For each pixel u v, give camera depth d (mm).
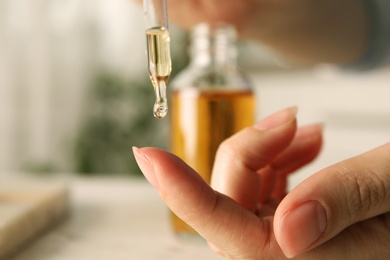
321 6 537
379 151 230
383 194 222
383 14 615
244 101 315
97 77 1030
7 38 1025
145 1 208
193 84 313
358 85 845
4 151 1066
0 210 310
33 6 1020
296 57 587
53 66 1040
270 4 476
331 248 228
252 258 229
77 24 1021
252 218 228
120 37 1014
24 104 1053
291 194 219
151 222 344
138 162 224
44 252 301
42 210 325
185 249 304
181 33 879
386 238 231
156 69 208
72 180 462
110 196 410
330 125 875
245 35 491
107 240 316
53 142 1057
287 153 277
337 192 219
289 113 260
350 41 589
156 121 959
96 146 982
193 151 313
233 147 255
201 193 223
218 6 416
